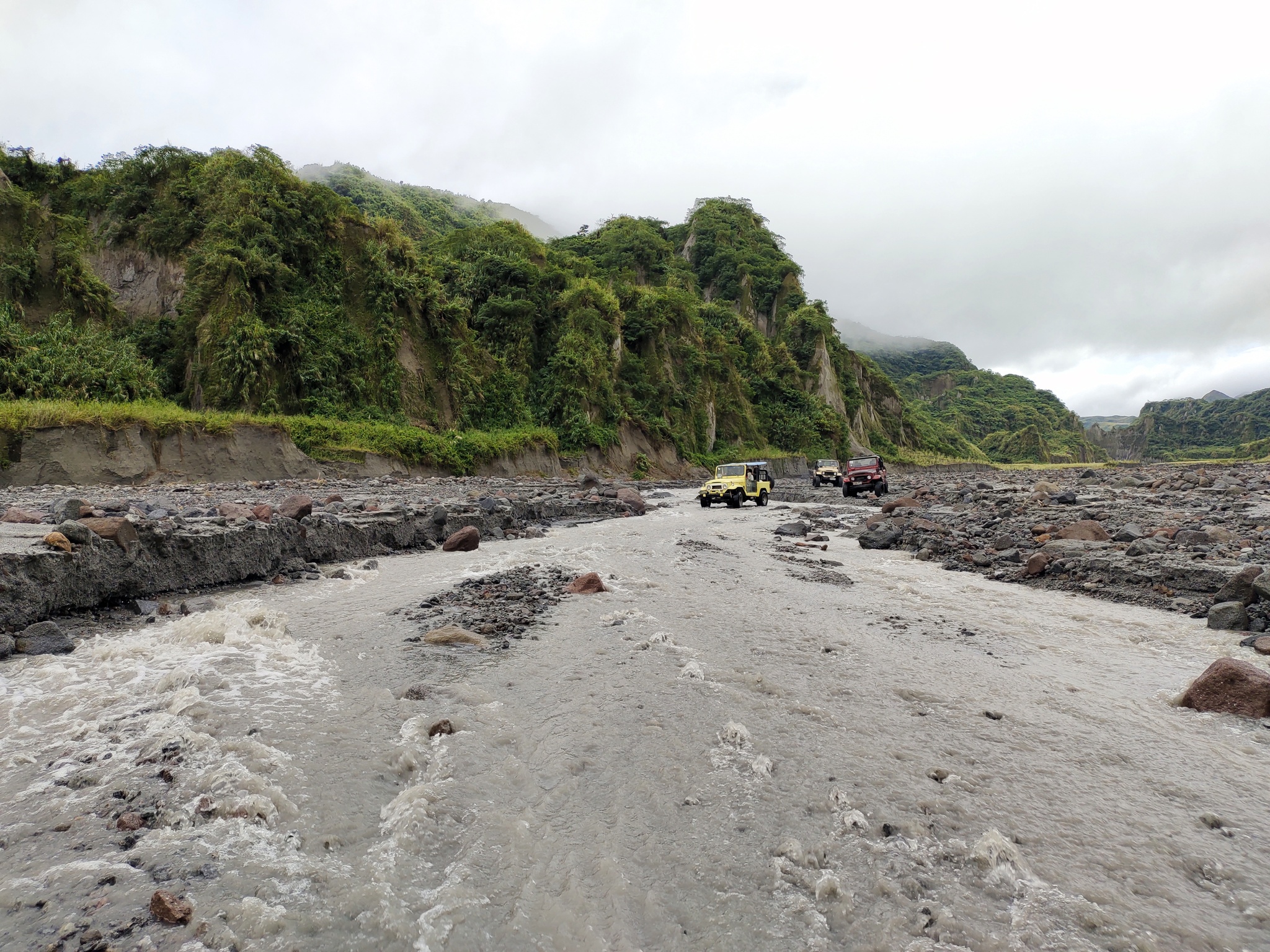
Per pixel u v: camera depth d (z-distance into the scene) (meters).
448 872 3.25
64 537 7.47
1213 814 3.95
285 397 35.50
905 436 123.50
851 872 3.33
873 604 9.77
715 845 3.54
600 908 3.01
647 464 58.94
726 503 30.81
